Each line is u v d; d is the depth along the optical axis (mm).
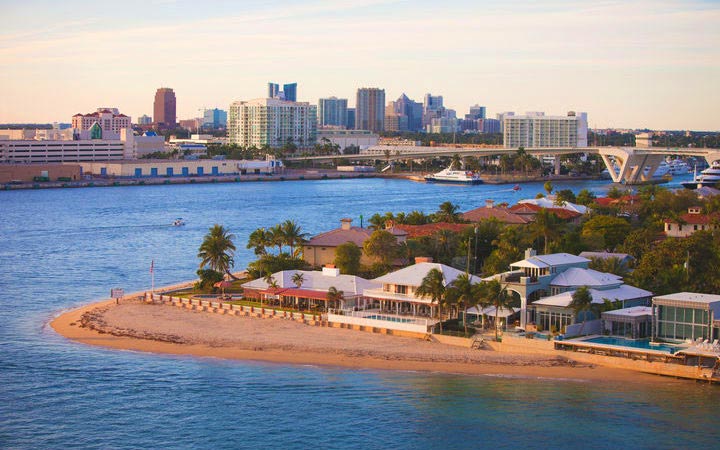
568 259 166500
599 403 123500
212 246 196375
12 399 125750
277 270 192000
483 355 142250
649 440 112375
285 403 124500
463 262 194500
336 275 176000
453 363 140250
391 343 149875
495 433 114688
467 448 110438
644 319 145375
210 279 192750
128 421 118688
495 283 149375
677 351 133875
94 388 130125
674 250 169625
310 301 171125
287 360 142500
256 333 156500
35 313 178875
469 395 126750
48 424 117625
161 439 113375
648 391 127875
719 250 171625
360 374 135625
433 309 159750
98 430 115938
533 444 111375
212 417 120000
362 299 168875
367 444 112125
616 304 151875
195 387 130625
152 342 152500
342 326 160125
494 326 155375
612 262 172250
